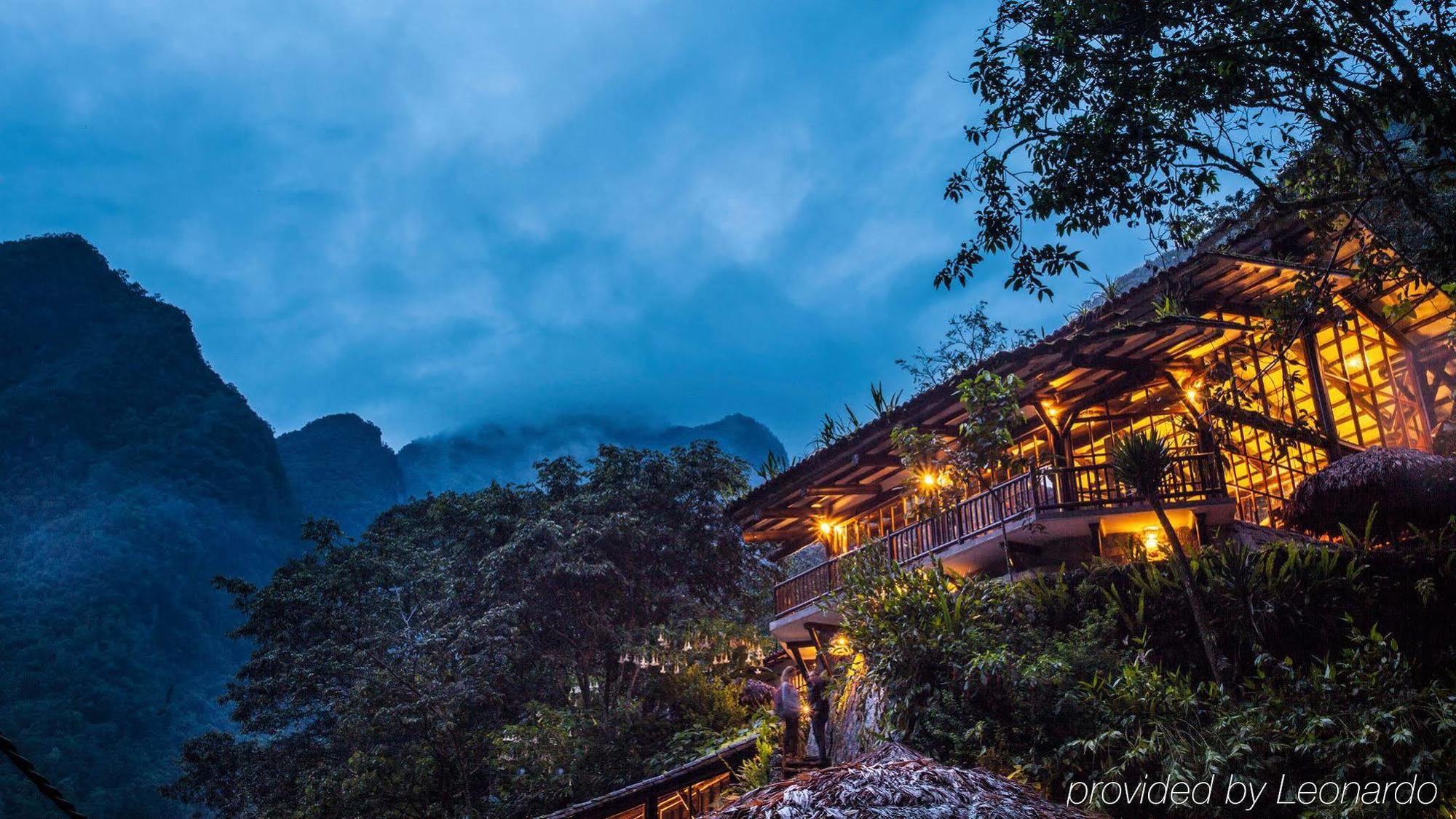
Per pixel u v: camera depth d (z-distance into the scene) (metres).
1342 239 9.30
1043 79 8.80
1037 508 14.72
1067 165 8.87
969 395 11.38
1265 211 11.98
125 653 114.00
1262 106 8.64
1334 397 17.80
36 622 112.81
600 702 25.72
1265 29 8.14
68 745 91.50
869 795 5.38
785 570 29.94
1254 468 17.75
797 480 20.16
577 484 29.53
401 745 25.52
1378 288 9.39
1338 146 9.05
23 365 159.62
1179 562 10.52
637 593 27.27
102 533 130.25
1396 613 10.82
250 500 157.38
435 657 24.75
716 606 29.41
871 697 12.77
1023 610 12.57
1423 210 8.24
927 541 17.20
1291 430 16.05
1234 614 11.15
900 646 11.73
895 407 17.28
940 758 10.52
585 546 26.17
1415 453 12.50
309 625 28.78
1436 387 17.94
